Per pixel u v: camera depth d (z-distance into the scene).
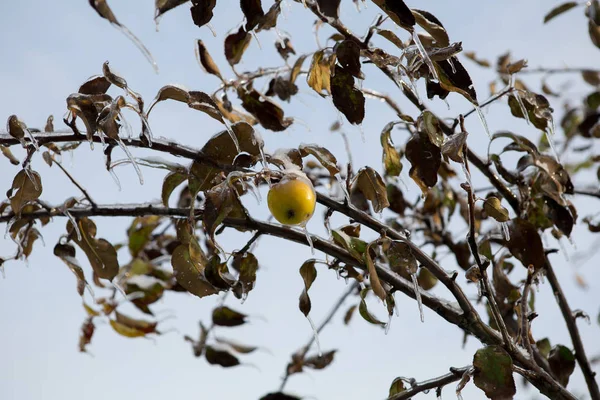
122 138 2.99
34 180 3.04
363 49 3.03
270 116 3.29
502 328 3.02
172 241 3.67
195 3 2.95
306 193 2.93
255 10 2.99
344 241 3.02
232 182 2.95
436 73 2.96
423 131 3.05
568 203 3.34
